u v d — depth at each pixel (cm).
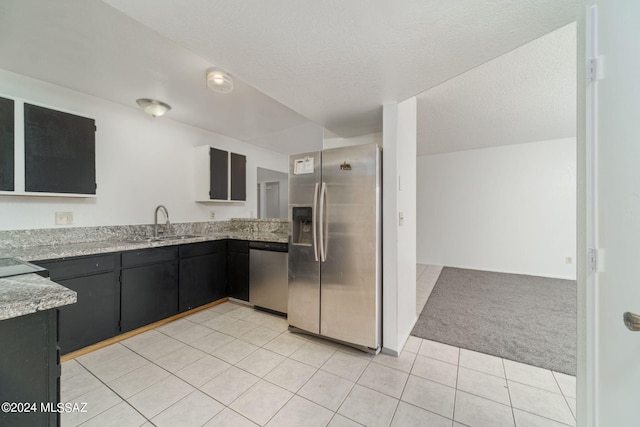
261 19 117
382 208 218
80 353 204
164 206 317
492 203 489
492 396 161
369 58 147
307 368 190
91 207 256
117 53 187
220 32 126
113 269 221
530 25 119
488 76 224
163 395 161
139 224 294
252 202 448
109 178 269
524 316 283
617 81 76
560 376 180
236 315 284
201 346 220
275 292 282
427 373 184
